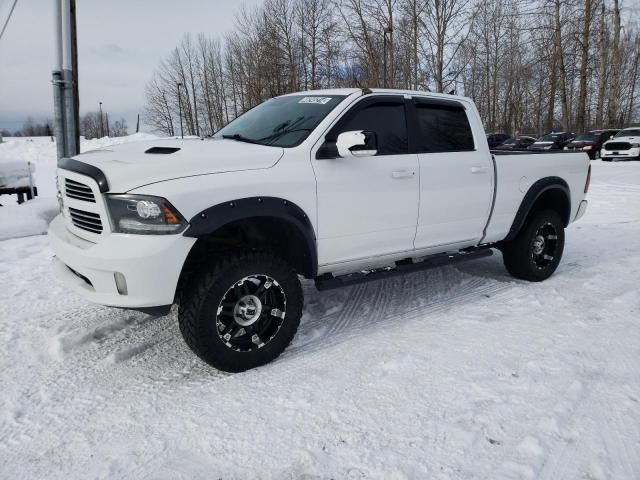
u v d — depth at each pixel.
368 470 2.30
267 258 3.21
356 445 2.47
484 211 4.49
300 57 29.89
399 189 3.85
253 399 2.89
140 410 2.81
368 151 3.29
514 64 38.69
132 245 2.81
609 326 3.87
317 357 3.42
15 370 3.26
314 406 2.81
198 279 3.04
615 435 2.52
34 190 9.30
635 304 4.34
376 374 3.16
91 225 3.08
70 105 7.90
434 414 2.71
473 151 4.40
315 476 2.27
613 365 3.24
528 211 4.84
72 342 3.61
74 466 2.36
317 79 29.30
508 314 4.15
